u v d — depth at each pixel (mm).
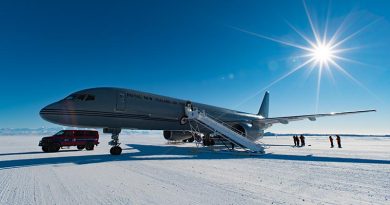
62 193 6059
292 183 7305
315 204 5223
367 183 7352
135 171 9359
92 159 13508
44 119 14688
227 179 7859
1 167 10445
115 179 7805
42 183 7211
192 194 5973
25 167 10414
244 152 18219
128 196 5777
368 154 17109
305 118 23406
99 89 16375
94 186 6812
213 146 26672
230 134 18922
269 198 5656
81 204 5172
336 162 12453
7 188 6586
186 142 37062
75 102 15086
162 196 5789
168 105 19812
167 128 20406
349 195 5965
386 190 6473
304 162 12367
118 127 16953
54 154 17141
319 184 7184
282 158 14344
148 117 18156
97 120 15727
